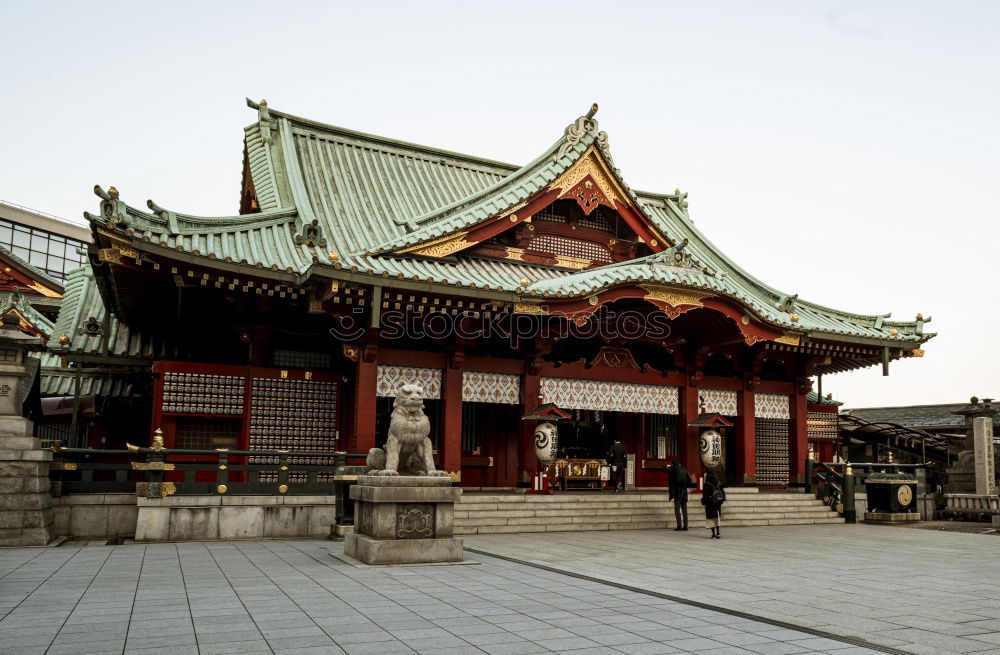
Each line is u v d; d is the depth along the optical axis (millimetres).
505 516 21172
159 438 17594
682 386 27344
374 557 13039
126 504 17891
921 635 8320
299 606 9328
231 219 21203
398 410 14266
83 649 7109
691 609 9531
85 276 29281
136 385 26344
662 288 23297
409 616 8781
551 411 23219
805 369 29469
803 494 27344
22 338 16484
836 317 29812
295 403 22219
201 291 21469
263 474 21562
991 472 28938
